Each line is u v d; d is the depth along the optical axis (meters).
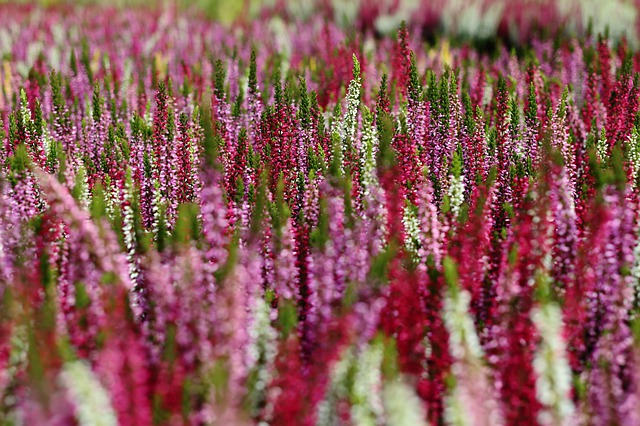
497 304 1.52
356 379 1.36
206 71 3.20
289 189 1.86
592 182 1.82
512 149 2.04
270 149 2.02
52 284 1.51
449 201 1.73
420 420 1.31
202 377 1.39
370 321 1.42
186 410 1.36
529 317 1.44
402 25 2.51
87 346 1.41
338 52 3.29
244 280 1.51
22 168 1.72
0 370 1.37
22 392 1.35
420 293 1.47
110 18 5.31
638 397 1.38
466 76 2.87
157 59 3.36
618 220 1.59
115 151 2.03
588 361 1.50
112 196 1.79
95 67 3.31
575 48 3.22
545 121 2.16
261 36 4.60
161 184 1.95
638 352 1.39
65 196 1.64
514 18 4.66
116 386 1.34
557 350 1.37
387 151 1.72
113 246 1.54
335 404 1.38
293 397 1.38
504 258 1.57
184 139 1.99
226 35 4.62
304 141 2.07
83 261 1.54
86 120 2.37
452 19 4.76
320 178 1.82
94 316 1.42
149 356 1.44
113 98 2.57
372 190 1.70
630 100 2.40
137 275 1.55
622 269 1.55
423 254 1.63
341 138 2.04
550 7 4.84
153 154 1.98
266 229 1.62
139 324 1.50
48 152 2.04
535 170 1.91
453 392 1.35
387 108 2.10
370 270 1.50
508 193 1.89
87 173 1.95
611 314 1.53
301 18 5.55
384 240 1.64
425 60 3.49
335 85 2.72
